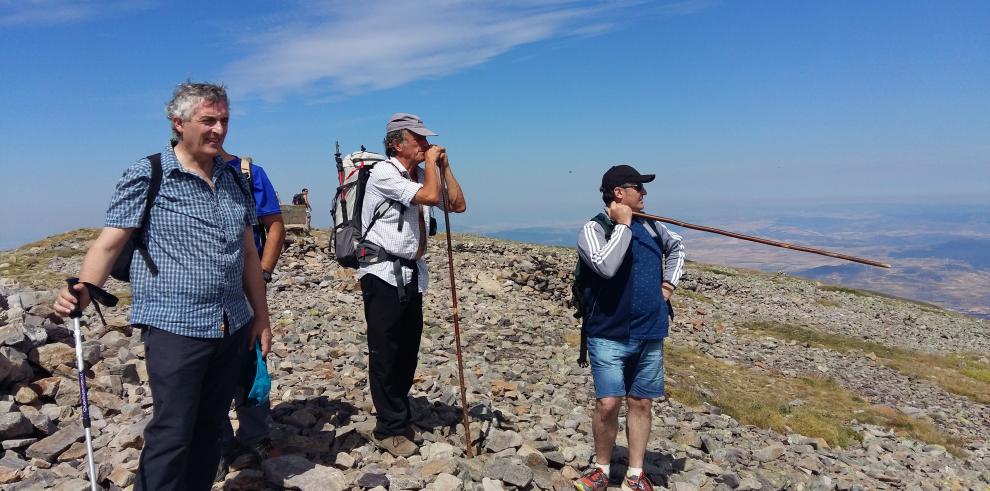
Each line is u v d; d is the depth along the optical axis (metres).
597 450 5.46
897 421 15.11
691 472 6.64
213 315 3.53
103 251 3.32
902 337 33.84
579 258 5.39
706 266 55.72
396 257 5.06
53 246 24.75
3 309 7.46
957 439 14.71
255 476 4.72
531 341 14.11
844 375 20.80
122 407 6.32
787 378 18.56
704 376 16.14
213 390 3.77
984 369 26.23
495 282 20.81
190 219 3.44
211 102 3.40
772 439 10.59
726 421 11.01
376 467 5.20
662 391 5.44
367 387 7.73
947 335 37.53
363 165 5.21
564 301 21.39
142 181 3.36
